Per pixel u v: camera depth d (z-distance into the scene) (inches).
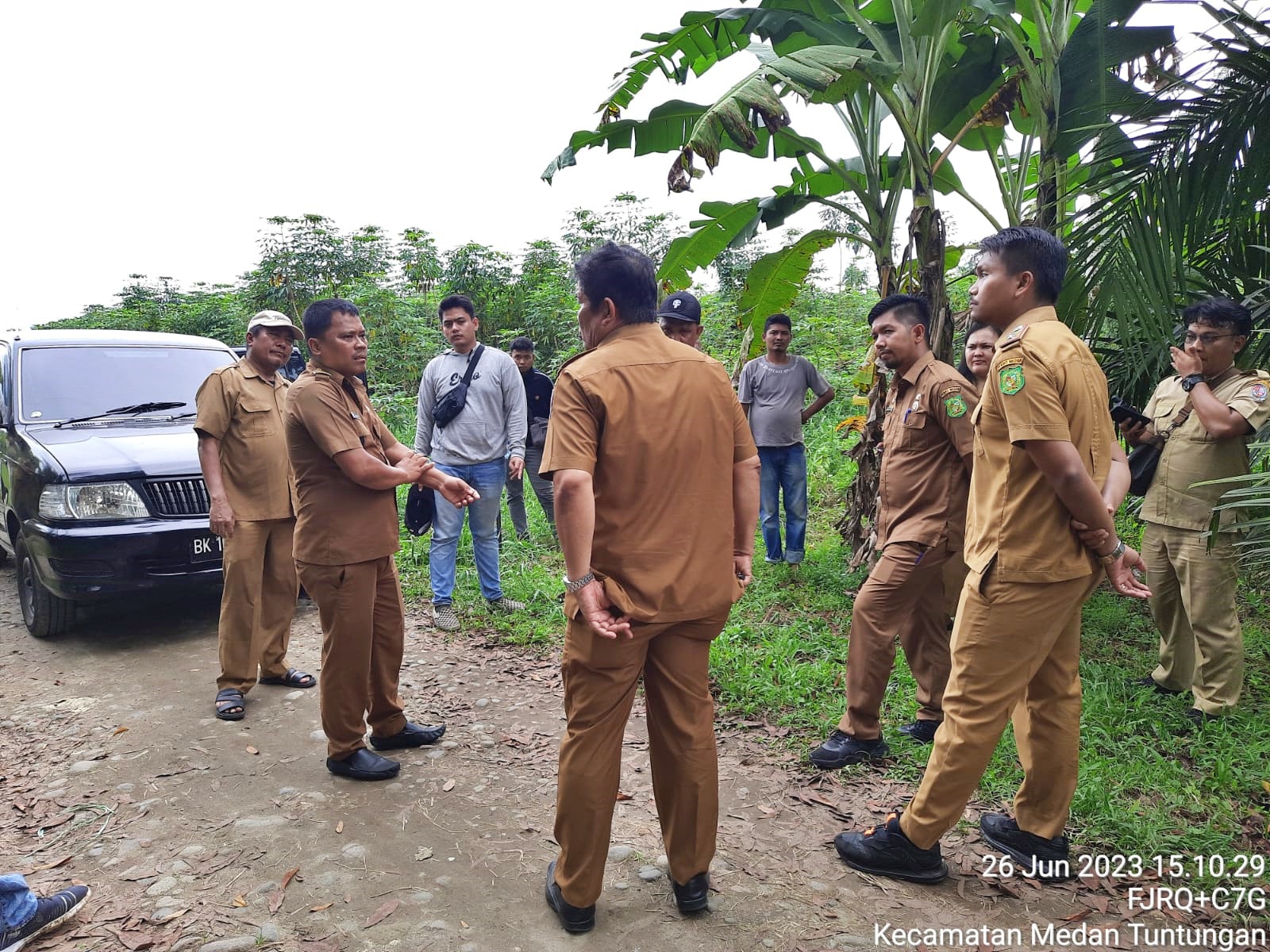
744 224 225.6
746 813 115.1
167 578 177.9
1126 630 181.5
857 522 211.5
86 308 816.3
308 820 113.8
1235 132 145.1
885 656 124.9
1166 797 114.3
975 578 92.1
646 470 83.9
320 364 120.0
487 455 196.9
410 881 99.5
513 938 89.3
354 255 576.1
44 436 194.1
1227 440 133.8
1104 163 162.4
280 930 90.3
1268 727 130.6
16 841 108.7
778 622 191.5
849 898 95.9
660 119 198.8
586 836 87.7
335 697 122.8
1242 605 189.9
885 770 126.0
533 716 149.7
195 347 236.8
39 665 174.7
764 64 155.3
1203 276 170.6
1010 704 91.9
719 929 90.8
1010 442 87.4
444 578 196.5
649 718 92.3
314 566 119.4
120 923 91.7
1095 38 168.6
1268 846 103.9
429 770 129.1
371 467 116.0
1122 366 175.0
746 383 229.6
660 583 84.1
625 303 87.7
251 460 151.7
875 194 198.8
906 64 179.0
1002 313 94.0
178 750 135.5
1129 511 236.5
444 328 198.2
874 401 203.3
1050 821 99.7
